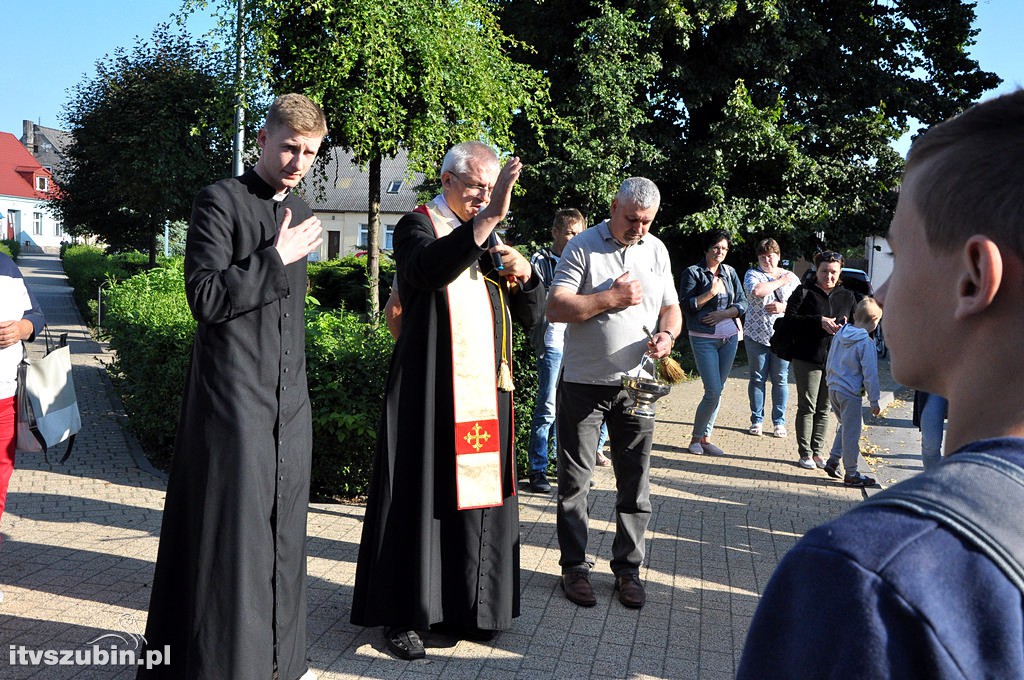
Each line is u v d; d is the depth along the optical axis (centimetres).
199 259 284
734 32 1788
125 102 1816
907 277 81
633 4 1725
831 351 718
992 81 1977
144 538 502
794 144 1752
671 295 448
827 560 69
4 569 441
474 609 371
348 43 1006
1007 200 72
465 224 325
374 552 364
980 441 72
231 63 1073
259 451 288
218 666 278
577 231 637
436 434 367
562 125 1602
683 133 1936
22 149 8056
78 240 5366
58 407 416
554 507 597
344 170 5384
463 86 1132
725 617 429
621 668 368
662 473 714
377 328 632
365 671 351
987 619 63
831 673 66
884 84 1900
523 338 644
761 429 891
